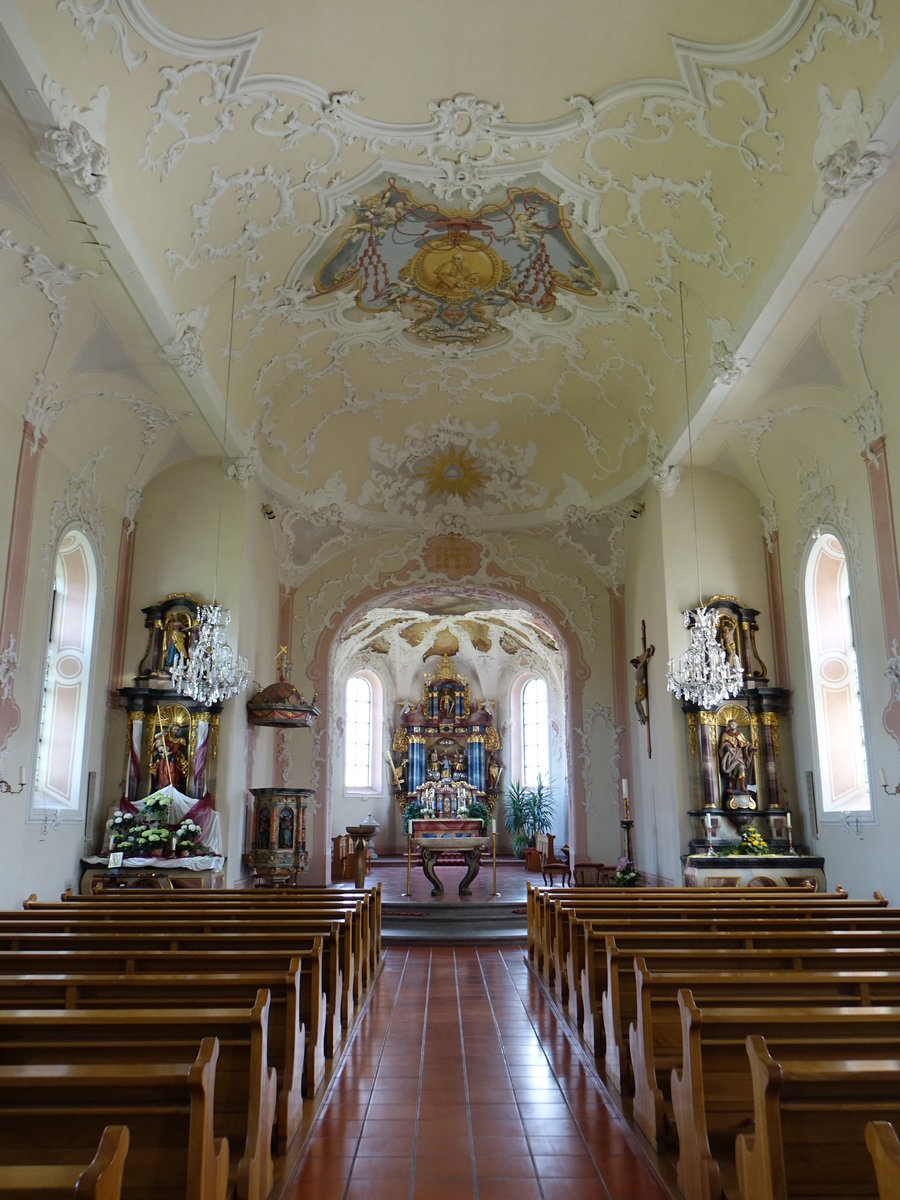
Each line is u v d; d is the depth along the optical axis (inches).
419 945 571.2
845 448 516.7
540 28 375.6
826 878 541.0
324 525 757.3
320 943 263.9
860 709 502.6
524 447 751.1
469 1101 253.3
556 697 1164.5
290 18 361.4
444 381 689.6
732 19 351.9
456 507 784.9
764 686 600.1
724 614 611.2
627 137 430.0
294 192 458.0
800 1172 140.5
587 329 599.8
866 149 334.0
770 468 599.5
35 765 468.1
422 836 757.9
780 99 368.5
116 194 375.2
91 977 215.8
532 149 443.5
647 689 679.1
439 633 1221.1
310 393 667.4
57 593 539.8
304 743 744.3
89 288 421.4
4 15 284.2
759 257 434.0
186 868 514.9
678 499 638.5
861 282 414.6
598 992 309.0
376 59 389.4
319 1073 263.7
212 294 488.1
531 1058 298.0
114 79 344.8
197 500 616.4
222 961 257.0
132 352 478.9
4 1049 160.9
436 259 536.7
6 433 440.8
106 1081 132.0
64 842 503.5
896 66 314.2
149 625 587.8
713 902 391.5
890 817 468.1
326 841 730.2
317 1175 202.1
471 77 402.6
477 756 1208.8
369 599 776.9
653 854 657.6
